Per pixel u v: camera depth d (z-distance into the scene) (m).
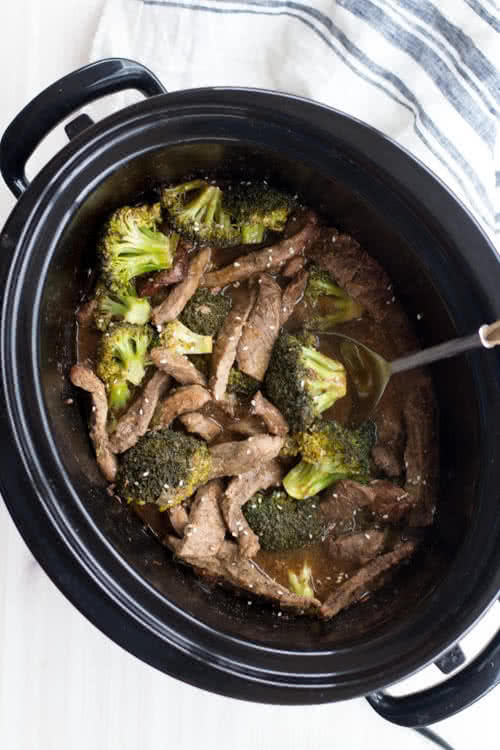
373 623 0.81
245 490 0.83
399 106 0.88
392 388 0.86
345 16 0.87
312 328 0.85
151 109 0.78
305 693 0.77
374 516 0.85
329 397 0.84
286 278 0.86
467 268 0.80
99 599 0.76
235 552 0.83
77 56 0.90
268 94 0.78
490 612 0.91
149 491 0.82
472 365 0.81
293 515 0.83
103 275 0.82
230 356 0.83
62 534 0.76
